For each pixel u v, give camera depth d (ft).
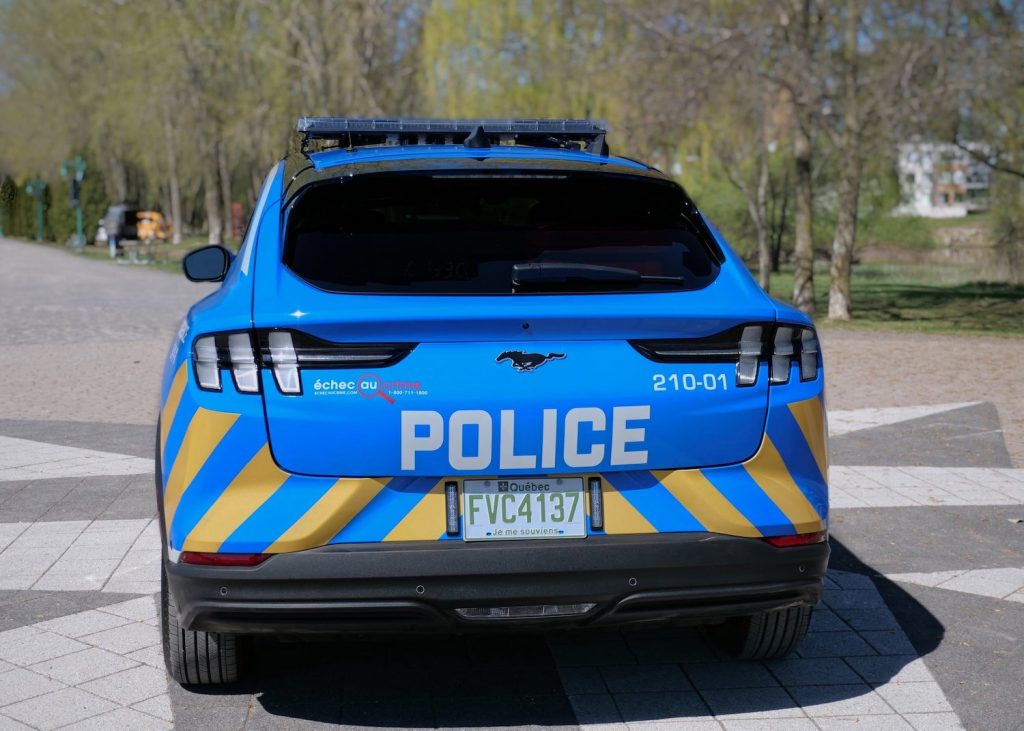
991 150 73.46
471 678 12.57
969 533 19.17
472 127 15.75
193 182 213.66
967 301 88.02
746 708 11.80
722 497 10.43
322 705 11.83
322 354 9.87
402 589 10.00
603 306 10.18
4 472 23.63
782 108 68.03
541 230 11.37
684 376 10.33
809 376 10.89
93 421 30.17
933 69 62.59
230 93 149.28
